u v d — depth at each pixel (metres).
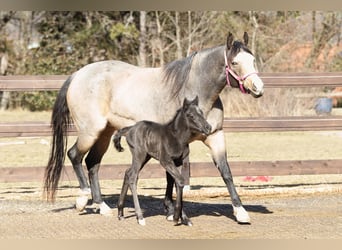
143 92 9.67
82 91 10.08
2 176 12.01
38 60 35.78
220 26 33.59
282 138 22.92
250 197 12.02
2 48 36.28
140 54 34.91
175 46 34.50
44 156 18.16
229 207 10.85
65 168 12.73
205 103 9.22
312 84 12.69
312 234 8.58
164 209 10.21
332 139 22.30
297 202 11.36
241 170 12.48
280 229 8.92
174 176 8.91
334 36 33.66
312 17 33.19
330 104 25.06
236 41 8.98
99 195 10.30
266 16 33.78
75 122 10.30
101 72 10.06
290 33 33.34
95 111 9.98
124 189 9.52
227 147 20.02
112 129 10.35
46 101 34.19
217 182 13.84
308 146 20.08
